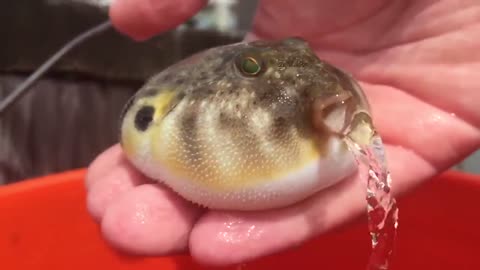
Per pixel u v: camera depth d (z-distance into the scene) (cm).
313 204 16
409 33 23
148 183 18
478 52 21
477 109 20
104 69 36
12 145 37
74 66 35
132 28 22
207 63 17
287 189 15
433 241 26
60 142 37
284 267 27
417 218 26
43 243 25
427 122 20
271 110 15
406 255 27
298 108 15
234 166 15
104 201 18
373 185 16
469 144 20
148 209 16
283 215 16
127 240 16
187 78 16
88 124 37
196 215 16
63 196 25
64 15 34
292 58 16
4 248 24
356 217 17
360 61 24
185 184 16
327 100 15
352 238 26
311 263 27
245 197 15
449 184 25
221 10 37
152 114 17
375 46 24
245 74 16
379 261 18
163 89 17
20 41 35
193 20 36
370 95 22
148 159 17
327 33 25
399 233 27
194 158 15
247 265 25
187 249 16
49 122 37
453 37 22
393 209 18
